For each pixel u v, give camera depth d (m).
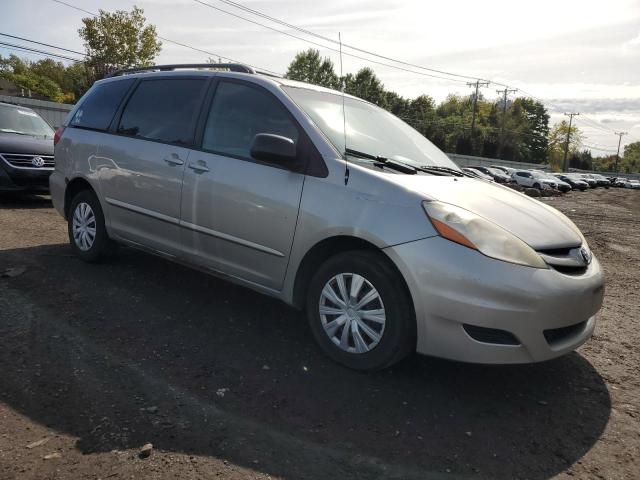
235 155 3.78
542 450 2.60
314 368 3.28
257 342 3.62
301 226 3.37
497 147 81.25
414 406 2.92
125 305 4.12
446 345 2.92
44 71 78.06
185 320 3.92
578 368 3.59
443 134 76.06
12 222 6.93
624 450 2.64
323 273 3.35
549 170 77.94
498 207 3.27
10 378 2.93
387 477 2.32
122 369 3.11
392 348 3.08
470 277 2.82
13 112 9.39
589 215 16.70
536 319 2.85
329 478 2.29
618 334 4.32
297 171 3.45
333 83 68.62
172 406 2.76
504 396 3.12
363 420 2.75
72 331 3.58
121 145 4.59
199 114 4.12
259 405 2.83
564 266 3.06
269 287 3.65
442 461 2.46
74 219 5.21
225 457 2.38
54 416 2.61
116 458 2.33
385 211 3.08
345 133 3.71
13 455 2.31
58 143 5.40
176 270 5.11
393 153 3.88
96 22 35.16
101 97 5.14
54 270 4.86
